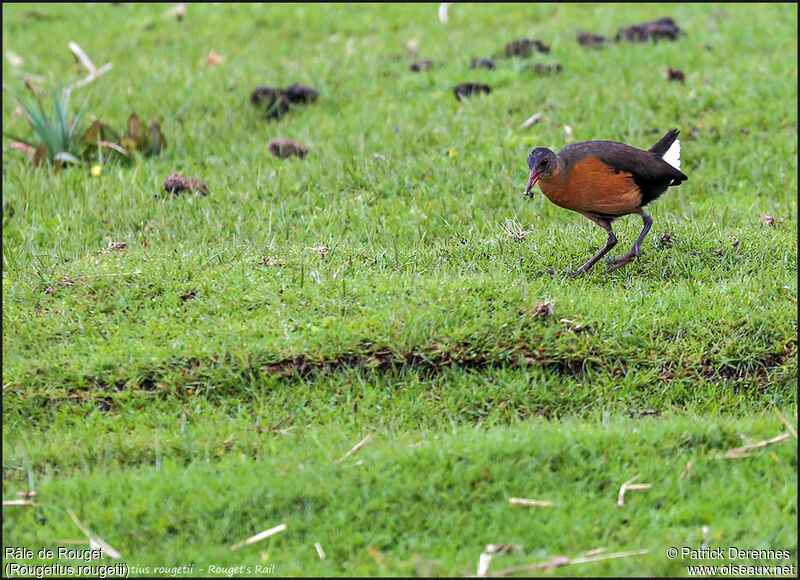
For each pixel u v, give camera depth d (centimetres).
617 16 2297
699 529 749
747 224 1297
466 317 1024
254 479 812
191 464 845
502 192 1401
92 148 1567
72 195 1405
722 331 1020
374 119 1683
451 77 1880
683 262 1152
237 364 977
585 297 1062
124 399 952
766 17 2203
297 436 901
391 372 986
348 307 1045
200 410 940
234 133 1669
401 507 781
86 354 997
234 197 1405
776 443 846
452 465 820
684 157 1530
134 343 1001
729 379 995
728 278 1128
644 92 1714
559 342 1000
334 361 987
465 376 975
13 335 1019
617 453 834
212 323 1031
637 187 1085
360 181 1438
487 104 1720
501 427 895
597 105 1686
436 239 1277
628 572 706
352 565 723
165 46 2192
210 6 2458
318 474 815
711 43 2017
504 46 2048
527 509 776
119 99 1823
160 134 1599
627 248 1202
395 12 2411
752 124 1630
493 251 1188
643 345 1010
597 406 955
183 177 1438
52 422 936
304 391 959
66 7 2523
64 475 855
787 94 1709
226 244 1227
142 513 781
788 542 734
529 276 1132
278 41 2217
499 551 734
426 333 1000
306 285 1087
